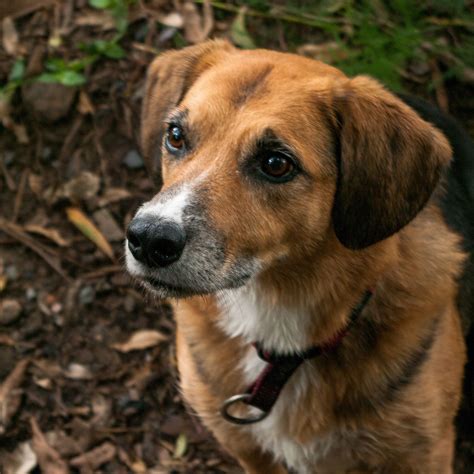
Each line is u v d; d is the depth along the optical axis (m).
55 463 0.97
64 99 1.09
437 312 0.79
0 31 1.13
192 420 0.98
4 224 1.06
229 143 0.74
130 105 1.08
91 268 1.04
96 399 1.00
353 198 0.76
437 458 0.83
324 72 0.78
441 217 0.83
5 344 1.02
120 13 1.12
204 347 0.82
